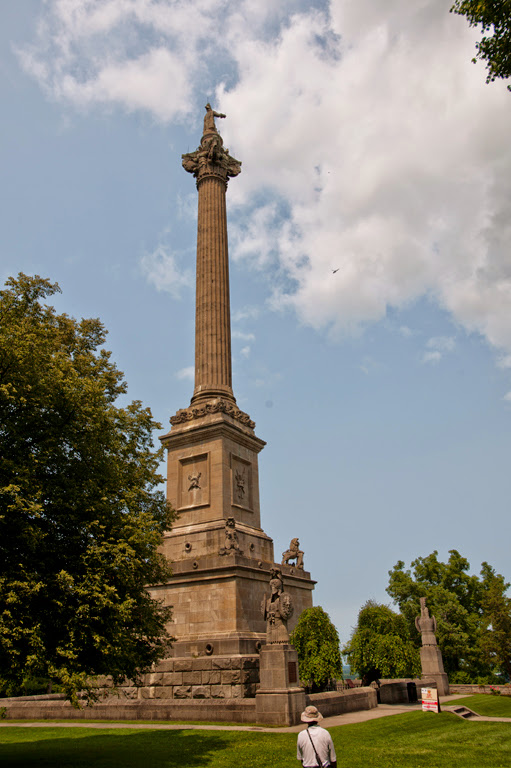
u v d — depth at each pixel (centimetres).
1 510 1719
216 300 4162
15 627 1598
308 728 1092
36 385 1884
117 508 2106
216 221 4419
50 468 1972
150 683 2986
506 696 4066
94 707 2938
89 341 2802
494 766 1655
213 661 2859
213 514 3475
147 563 2166
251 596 3180
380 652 3544
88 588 1778
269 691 2433
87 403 2075
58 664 1723
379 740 2092
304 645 3459
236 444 3759
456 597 6569
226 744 1991
